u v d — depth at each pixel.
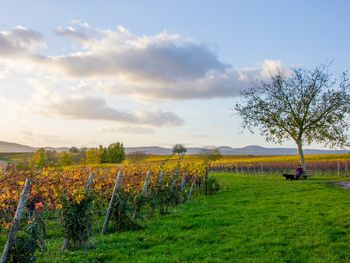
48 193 17.67
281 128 57.06
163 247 14.22
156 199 21.72
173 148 103.38
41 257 13.02
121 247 14.26
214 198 30.06
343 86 54.56
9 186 17.41
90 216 14.66
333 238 15.09
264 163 77.50
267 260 12.33
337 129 54.44
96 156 60.00
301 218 19.08
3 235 17.28
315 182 41.09
